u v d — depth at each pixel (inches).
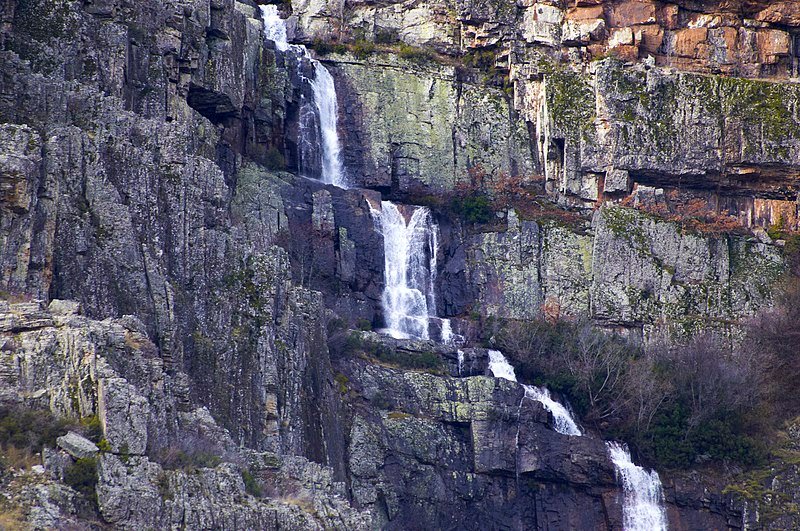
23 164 7475.4
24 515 5930.1
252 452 7445.9
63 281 7632.9
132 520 6181.1
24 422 6368.1
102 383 6491.1
